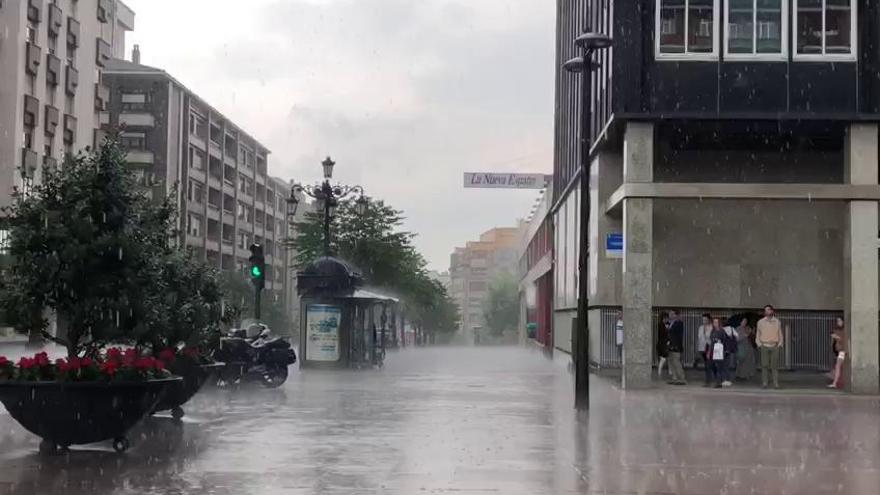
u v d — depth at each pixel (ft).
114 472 33.86
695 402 68.33
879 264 84.64
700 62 83.05
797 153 95.96
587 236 60.54
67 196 41.75
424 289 205.67
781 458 39.14
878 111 81.82
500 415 55.57
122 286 41.98
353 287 106.42
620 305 100.83
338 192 120.47
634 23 82.99
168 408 50.90
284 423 50.19
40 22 187.62
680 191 81.66
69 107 202.08
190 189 305.53
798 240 95.81
